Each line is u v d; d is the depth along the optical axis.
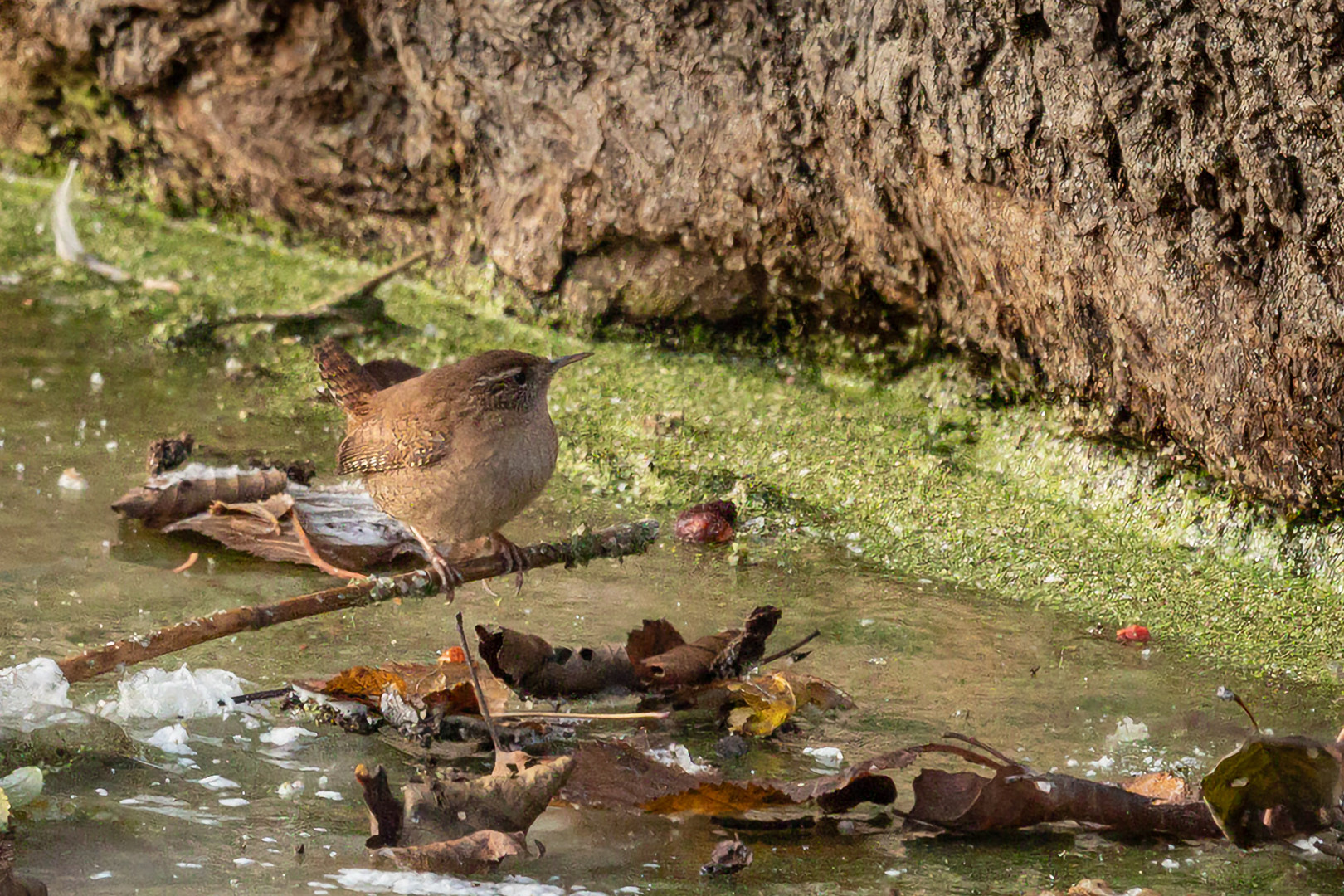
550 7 13.48
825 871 6.42
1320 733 7.74
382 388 10.09
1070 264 10.41
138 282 15.99
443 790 6.57
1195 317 9.66
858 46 11.58
